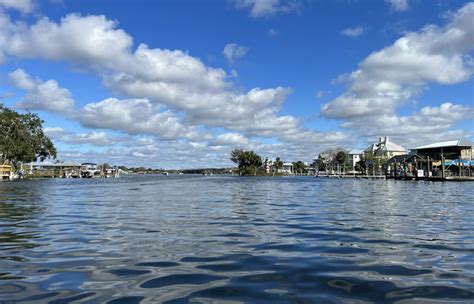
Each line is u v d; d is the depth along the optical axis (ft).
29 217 56.95
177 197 105.29
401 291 20.53
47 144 372.99
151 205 78.48
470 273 24.27
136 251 31.40
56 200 93.76
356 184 233.55
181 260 28.17
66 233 41.09
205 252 31.07
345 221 52.01
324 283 22.07
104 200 93.61
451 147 408.46
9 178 324.60
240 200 93.71
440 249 32.24
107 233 41.04
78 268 25.72
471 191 142.10
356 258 28.86
